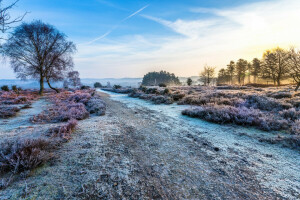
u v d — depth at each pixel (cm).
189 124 571
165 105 1083
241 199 190
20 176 231
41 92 1991
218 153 327
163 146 368
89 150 339
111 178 234
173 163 285
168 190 208
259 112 580
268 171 255
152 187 214
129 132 480
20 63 1917
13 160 238
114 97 1927
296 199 188
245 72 6800
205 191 206
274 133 436
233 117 565
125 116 742
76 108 837
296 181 227
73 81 5134
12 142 316
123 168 265
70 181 224
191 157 310
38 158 263
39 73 2020
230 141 396
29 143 295
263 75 5038
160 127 538
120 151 337
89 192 201
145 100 1436
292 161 287
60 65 2136
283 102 716
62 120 650
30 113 828
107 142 391
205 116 629
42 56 1978
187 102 1109
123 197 193
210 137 428
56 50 2042
